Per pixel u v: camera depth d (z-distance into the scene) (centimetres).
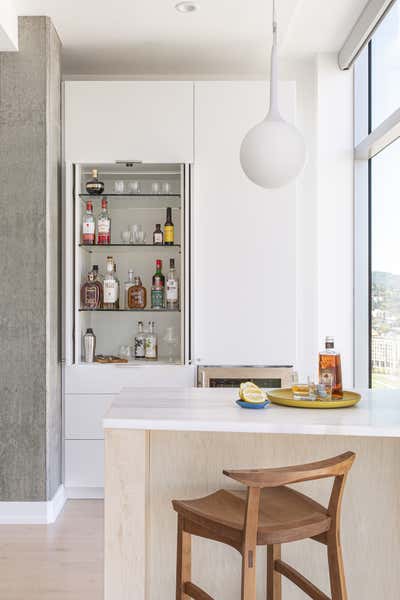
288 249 411
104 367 409
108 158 410
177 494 244
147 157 411
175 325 447
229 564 245
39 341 374
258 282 412
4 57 374
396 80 381
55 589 288
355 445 239
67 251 405
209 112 411
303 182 454
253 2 360
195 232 412
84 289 417
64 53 429
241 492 226
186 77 462
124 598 220
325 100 446
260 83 411
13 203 374
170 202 442
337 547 199
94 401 409
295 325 411
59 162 409
